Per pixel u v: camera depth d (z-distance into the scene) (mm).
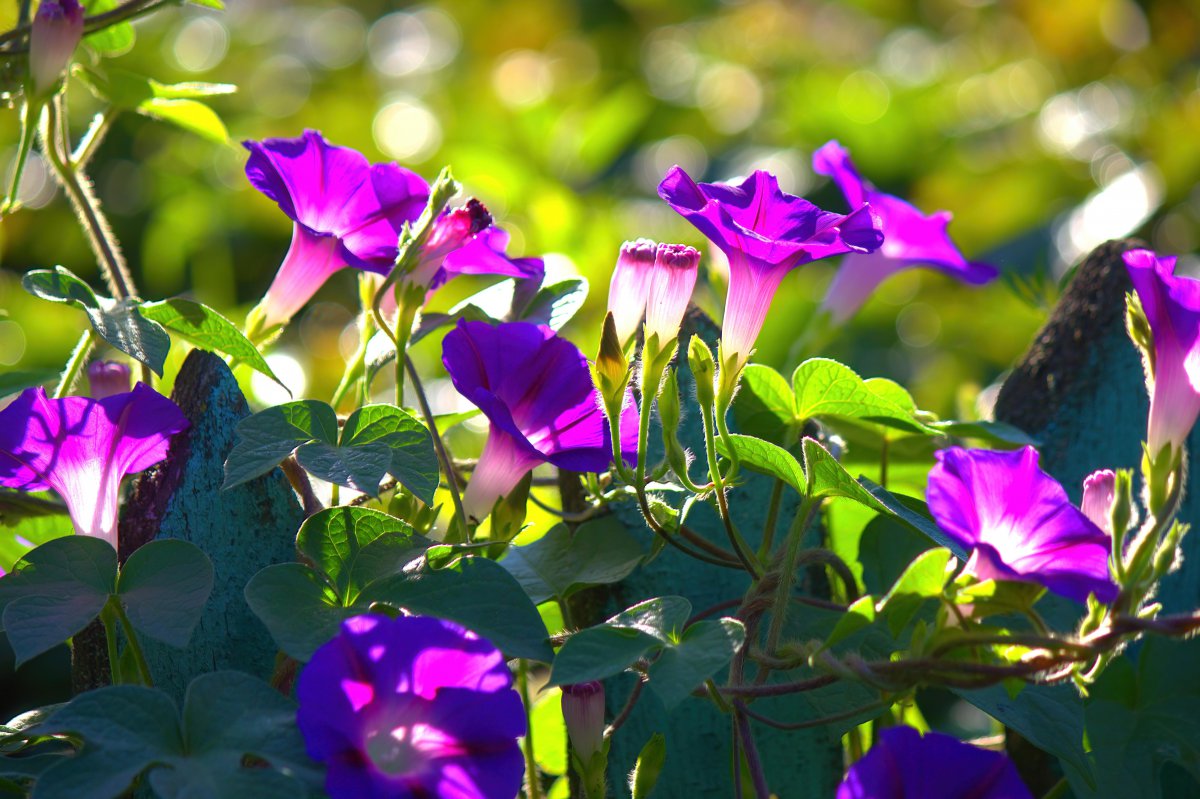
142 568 1518
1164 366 1505
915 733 1496
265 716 1482
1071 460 1669
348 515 1528
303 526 1524
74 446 1541
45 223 2824
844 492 1523
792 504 1639
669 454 1544
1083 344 1675
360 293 1626
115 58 3076
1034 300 1787
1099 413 1671
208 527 1561
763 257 1528
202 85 1670
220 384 1571
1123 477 1489
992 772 1495
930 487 1490
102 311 1565
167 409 1545
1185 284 1495
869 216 1528
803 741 1622
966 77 3328
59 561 1516
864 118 3029
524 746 1607
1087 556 1488
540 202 2387
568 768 1605
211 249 2727
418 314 1636
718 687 1525
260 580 1511
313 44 3545
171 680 1552
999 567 1479
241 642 1566
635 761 1620
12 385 1671
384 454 1526
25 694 2115
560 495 1658
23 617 1503
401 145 3027
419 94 3238
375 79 3393
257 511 1573
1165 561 1494
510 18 3469
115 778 1461
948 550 1489
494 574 1517
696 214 1510
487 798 1477
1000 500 1500
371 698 1480
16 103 1666
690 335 1639
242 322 2270
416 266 1562
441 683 1484
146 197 3023
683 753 1620
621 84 3336
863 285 1758
